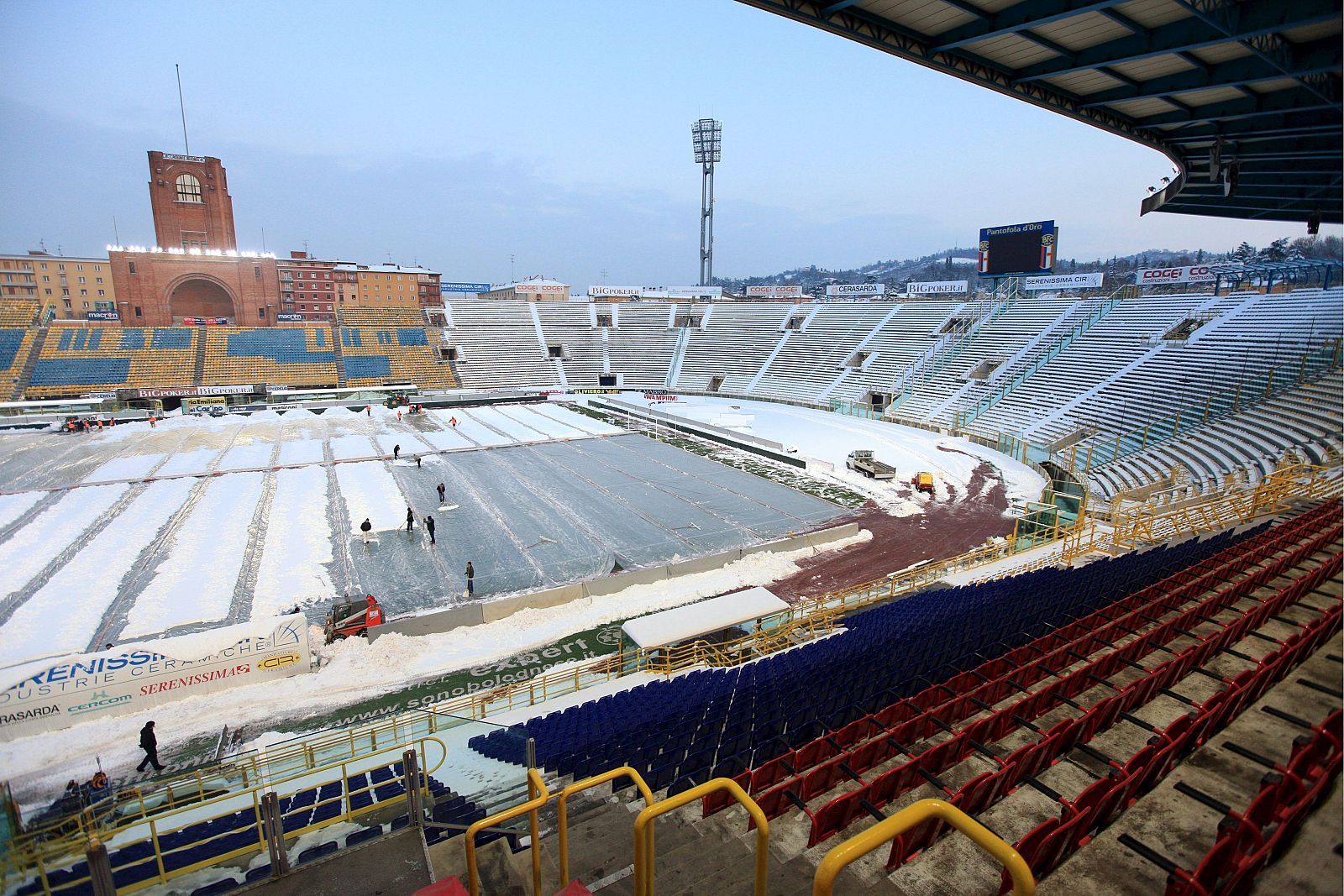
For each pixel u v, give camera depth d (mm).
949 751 7461
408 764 6238
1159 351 42094
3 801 6520
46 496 30297
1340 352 31625
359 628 17984
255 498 30359
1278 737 6801
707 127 110688
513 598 19906
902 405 55125
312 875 5469
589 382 75688
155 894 6113
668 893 5289
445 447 42375
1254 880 4344
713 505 30453
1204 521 19844
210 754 13406
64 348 61219
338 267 108000
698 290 115125
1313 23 12289
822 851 5812
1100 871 5008
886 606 17516
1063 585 15359
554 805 7566
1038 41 15289
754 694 10852
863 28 14633
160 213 81375
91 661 14188
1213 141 21641
